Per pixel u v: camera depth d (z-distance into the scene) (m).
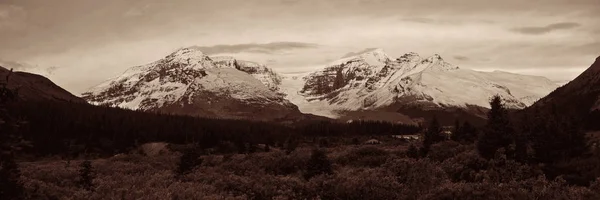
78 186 38.12
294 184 35.38
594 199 29.22
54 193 30.67
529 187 32.16
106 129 160.75
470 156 47.31
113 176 43.53
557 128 53.38
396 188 33.44
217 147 140.38
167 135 163.38
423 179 34.97
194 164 54.81
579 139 52.97
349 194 32.97
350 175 39.66
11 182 24.42
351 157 65.75
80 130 155.75
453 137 104.12
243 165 57.84
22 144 23.69
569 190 31.14
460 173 43.31
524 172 41.47
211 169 55.16
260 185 34.47
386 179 34.28
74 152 127.69
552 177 43.09
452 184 32.47
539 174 41.50
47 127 146.75
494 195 30.42
